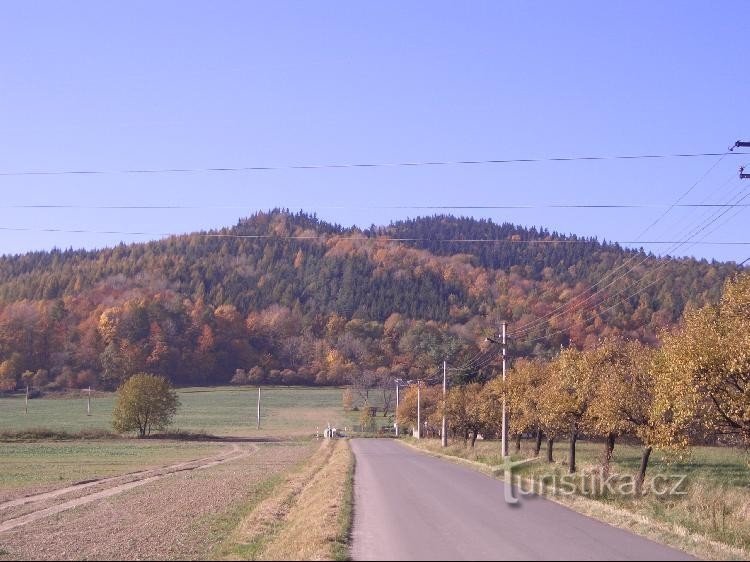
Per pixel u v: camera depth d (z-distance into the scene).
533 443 66.12
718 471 36.69
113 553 15.92
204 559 14.80
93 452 64.69
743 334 18.52
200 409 120.88
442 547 14.37
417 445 70.12
